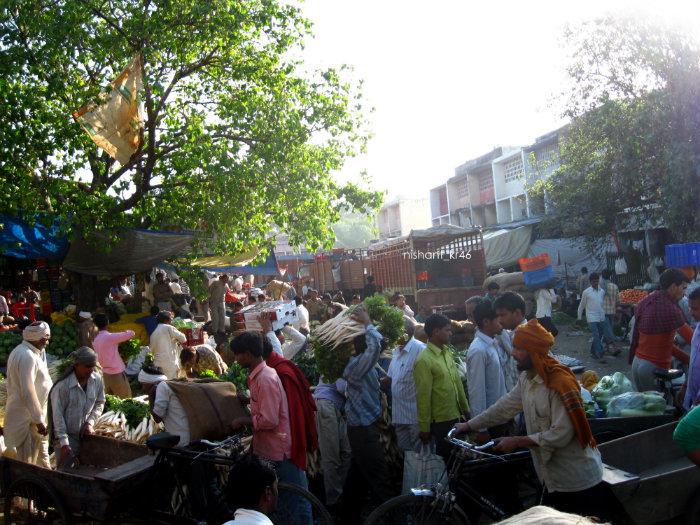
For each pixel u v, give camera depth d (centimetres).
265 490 318
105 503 511
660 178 1833
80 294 1491
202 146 1337
